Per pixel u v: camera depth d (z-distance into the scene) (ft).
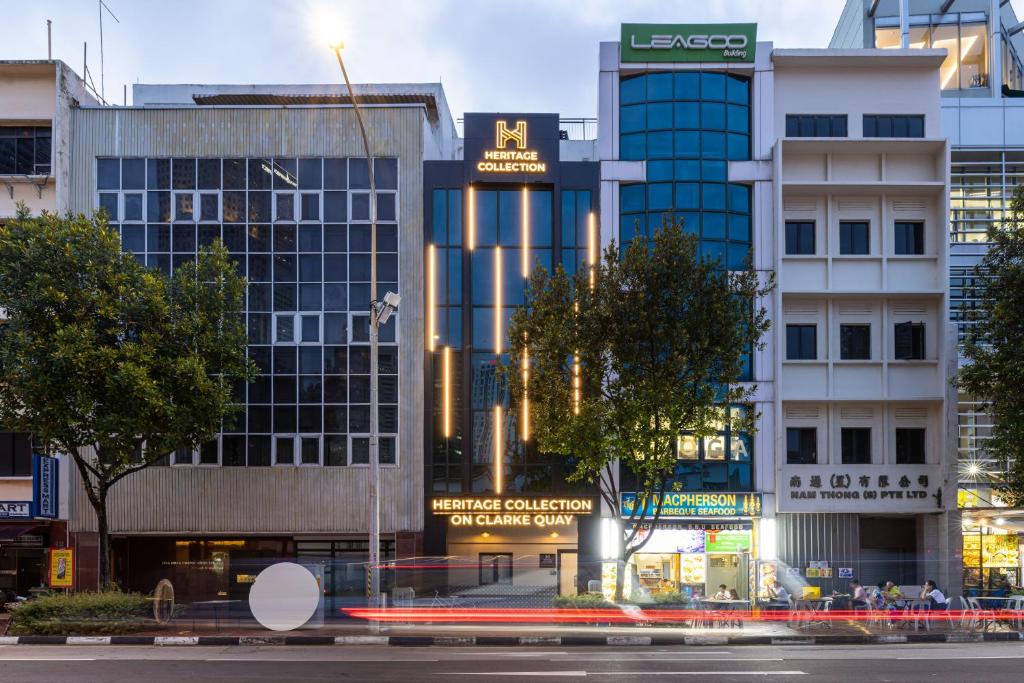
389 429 90.63
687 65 94.12
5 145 92.73
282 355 91.04
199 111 92.73
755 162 93.61
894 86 95.14
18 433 91.30
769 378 92.12
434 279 92.79
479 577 91.15
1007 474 76.79
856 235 94.07
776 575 86.02
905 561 94.32
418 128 93.04
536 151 93.86
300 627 66.23
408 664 51.39
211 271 78.48
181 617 67.97
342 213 92.38
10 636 61.98
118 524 88.89
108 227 88.33
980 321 81.56
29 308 69.82
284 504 89.51
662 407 68.90
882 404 92.17
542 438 73.20
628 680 45.91
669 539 92.07
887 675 48.16
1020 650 59.82
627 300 68.69
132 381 68.08
